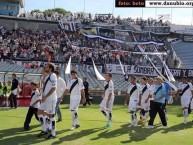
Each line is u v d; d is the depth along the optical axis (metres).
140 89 12.77
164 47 42.84
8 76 20.33
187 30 46.53
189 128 13.02
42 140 9.76
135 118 12.83
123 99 23.08
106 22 45.31
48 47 37.22
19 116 14.34
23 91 18.92
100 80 29.25
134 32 45.41
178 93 14.49
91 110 17.84
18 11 51.38
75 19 44.38
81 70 33.50
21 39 37.91
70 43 39.09
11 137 10.09
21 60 32.03
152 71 35.34
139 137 10.80
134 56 38.53
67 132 11.02
